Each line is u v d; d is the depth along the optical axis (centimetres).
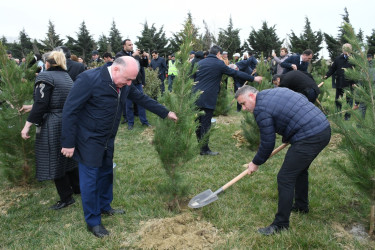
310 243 260
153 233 275
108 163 294
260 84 497
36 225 306
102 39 3309
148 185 392
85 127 265
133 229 291
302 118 262
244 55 1013
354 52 275
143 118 703
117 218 310
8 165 386
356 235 282
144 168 453
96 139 267
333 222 302
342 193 360
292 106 265
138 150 546
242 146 554
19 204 352
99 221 286
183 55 308
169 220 291
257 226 293
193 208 328
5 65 366
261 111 269
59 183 336
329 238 269
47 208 342
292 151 268
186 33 312
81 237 277
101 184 304
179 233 275
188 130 301
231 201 340
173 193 317
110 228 295
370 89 267
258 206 329
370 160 265
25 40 2950
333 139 567
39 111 312
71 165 344
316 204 329
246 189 374
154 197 355
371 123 268
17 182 400
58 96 321
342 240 270
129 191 374
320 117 267
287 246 258
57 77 323
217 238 272
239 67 905
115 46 3306
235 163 468
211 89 482
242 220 301
